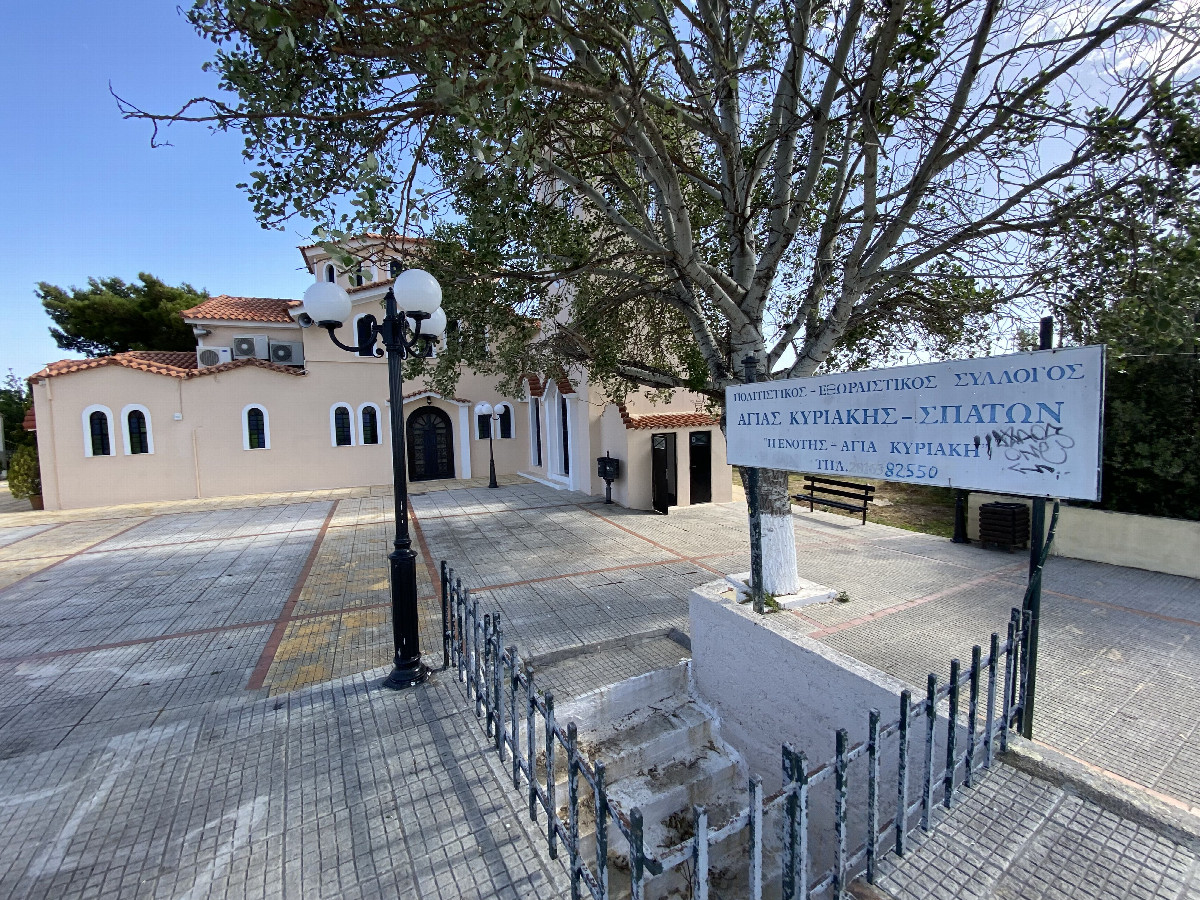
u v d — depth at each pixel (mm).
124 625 6293
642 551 9086
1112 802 2543
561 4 3742
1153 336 3807
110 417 15164
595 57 4551
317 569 8570
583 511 12703
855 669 3648
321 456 17484
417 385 18719
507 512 12836
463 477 19406
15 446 16938
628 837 1838
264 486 16781
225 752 3582
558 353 8008
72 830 2910
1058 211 4281
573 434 15484
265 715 4027
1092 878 2217
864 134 4500
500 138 3373
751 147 5836
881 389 3104
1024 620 3008
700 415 12875
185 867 2648
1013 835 2441
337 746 3621
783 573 5719
